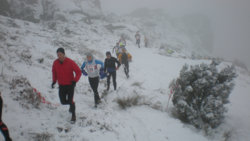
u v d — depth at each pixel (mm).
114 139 3848
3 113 3529
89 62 5289
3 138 2998
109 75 6840
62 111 4641
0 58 6340
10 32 11273
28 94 4449
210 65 5648
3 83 4516
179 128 4836
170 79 10453
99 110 5109
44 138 3281
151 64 13578
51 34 16312
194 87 5348
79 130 3836
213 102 4996
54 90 5879
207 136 4758
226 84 5340
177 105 5383
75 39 17031
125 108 5668
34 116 3875
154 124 4871
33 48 9609
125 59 9586
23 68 6535
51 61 8898
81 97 5898
